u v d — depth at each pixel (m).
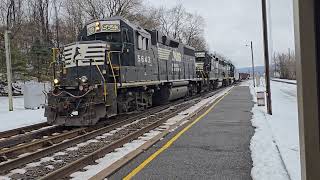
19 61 39.50
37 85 23.66
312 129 1.59
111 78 15.06
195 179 6.45
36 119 17.45
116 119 16.09
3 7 48.66
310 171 1.59
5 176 7.04
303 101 1.60
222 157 8.18
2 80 39.25
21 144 10.65
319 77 1.58
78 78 14.14
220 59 52.66
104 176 6.52
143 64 18.03
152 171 7.04
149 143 9.84
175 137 10.98
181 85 26.98
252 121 14.49
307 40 1.58
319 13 1.58
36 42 47.72
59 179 6.57
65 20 54.53
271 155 8.02
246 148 9.17
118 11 47.84
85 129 13.27
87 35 16.61
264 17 17.70
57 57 15.34
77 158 8.58
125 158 8.00
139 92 18.31
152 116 17.41
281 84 59.47
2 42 38.62
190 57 30.81
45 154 8.88
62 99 13.95
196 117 16.20
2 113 20.33
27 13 53.00
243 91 41.59
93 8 47.38
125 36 16.17
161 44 21.80
